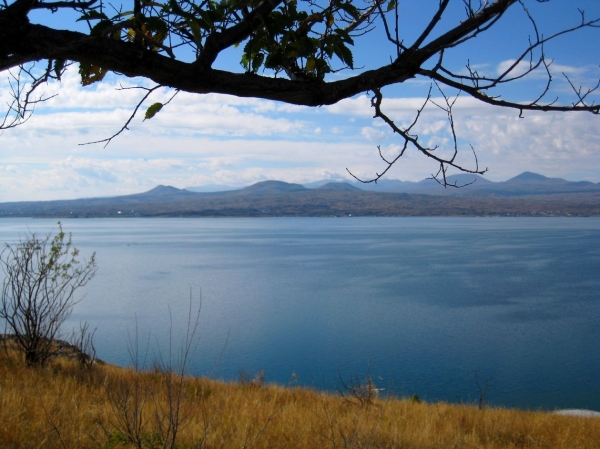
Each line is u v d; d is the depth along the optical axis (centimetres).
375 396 1146
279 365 3212
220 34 193
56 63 200
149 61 179
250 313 4928
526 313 4953
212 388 1072
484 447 939
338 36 216
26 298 1146
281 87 196
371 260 9812
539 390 2795
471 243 14000
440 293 6069
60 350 1287
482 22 208
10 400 775
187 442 643
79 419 699
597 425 1207
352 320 4644
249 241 15600
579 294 5988
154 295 5856
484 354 3559
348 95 207
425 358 3444
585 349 3672
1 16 166
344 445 712
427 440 873
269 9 199
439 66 212
